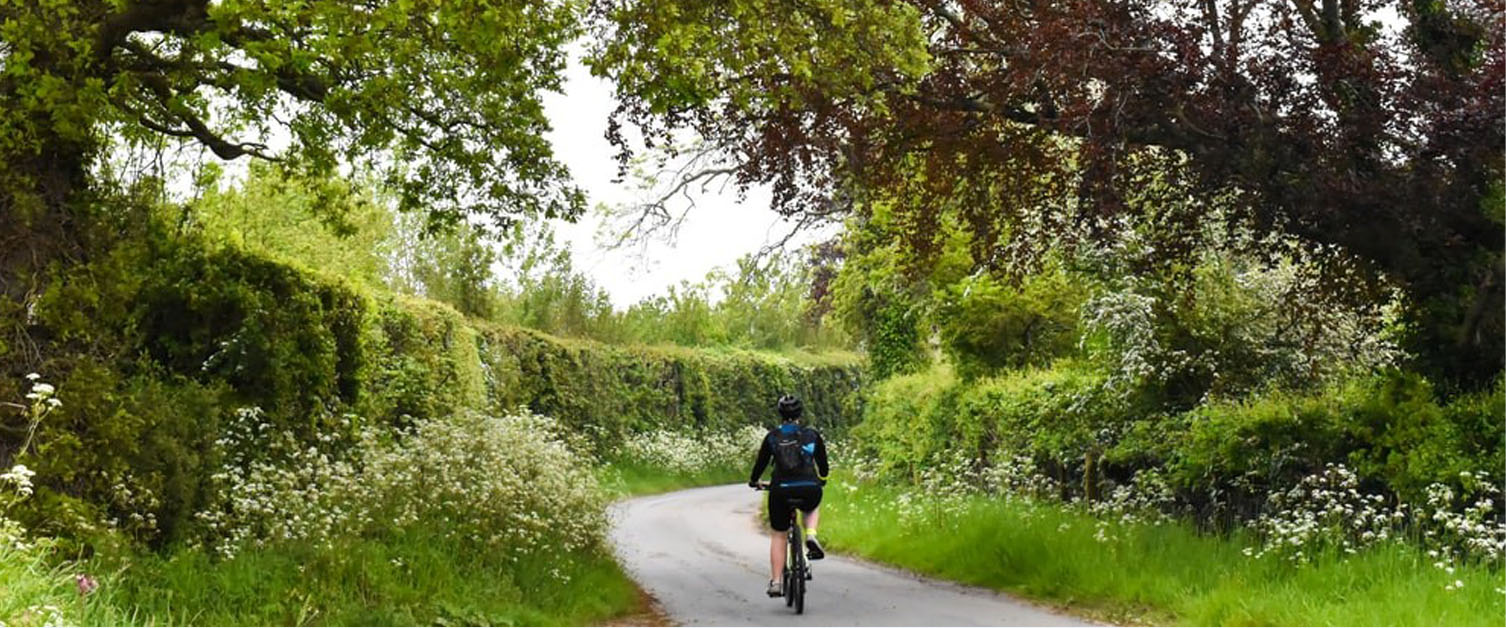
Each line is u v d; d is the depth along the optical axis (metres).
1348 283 13.44
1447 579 9.33
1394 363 13.23
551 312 39.59
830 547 19.11
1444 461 10.62
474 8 11.22
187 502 10.15
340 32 11.03
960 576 14.19
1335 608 9.23
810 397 51.12
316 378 14.36
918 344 29.48
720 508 28.86
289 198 23.39
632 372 39.41
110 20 11.34
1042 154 14.02
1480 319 11.98
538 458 14.07
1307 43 11.99
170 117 13.30
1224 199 13.47
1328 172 11.85
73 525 8.90
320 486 11.74
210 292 13.12
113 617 7.30
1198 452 13.28
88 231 10.96
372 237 27.23
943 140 13.74
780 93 12.54
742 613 11.80
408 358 19.67
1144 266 14.53
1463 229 12.23
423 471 12.43
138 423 9.92
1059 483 17.33
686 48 11.05
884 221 17.42
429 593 10.17
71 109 10.28
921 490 20.84
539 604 11.30
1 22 10.75
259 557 9.60
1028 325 22.80
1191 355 15.56
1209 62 11.83
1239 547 11.53
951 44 13.73
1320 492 10.92
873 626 10.63
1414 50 12.60
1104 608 11.12
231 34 11.73
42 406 8.99
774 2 11.78
